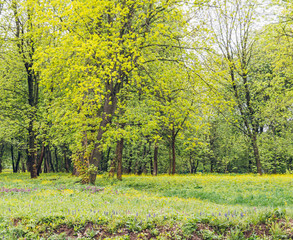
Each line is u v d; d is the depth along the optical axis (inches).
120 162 900.0
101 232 288.2
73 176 1079.6
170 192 660.7
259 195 573.3
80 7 580.4
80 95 595.2
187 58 637.9
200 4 641.0
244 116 1066.1
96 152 748.6
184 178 856.3
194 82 651.5
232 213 299.1
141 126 749.9
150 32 660.7
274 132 1435.8
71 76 627.8
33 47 1053.8
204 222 282.7
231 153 1707.7
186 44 666.2
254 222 269.1
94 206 385.4
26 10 923.4
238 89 1031.0
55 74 641.6
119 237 271.4
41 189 590.6
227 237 251.9
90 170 708.0
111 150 1598.2
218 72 653.9
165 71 673.6
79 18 594.9
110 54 650.2
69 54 607.8
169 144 1307.8
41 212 336.2
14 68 1089.4
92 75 611.2
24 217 321.1
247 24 1039.6
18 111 1065.5
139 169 1745.8
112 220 303.9
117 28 671.1
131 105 895.1
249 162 1831.9
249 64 1122.7
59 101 714.2
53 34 624.7
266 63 1173.7
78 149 804.0
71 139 901.2
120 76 708.7
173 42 676.1
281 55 978.1
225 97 708.0
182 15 650.2
